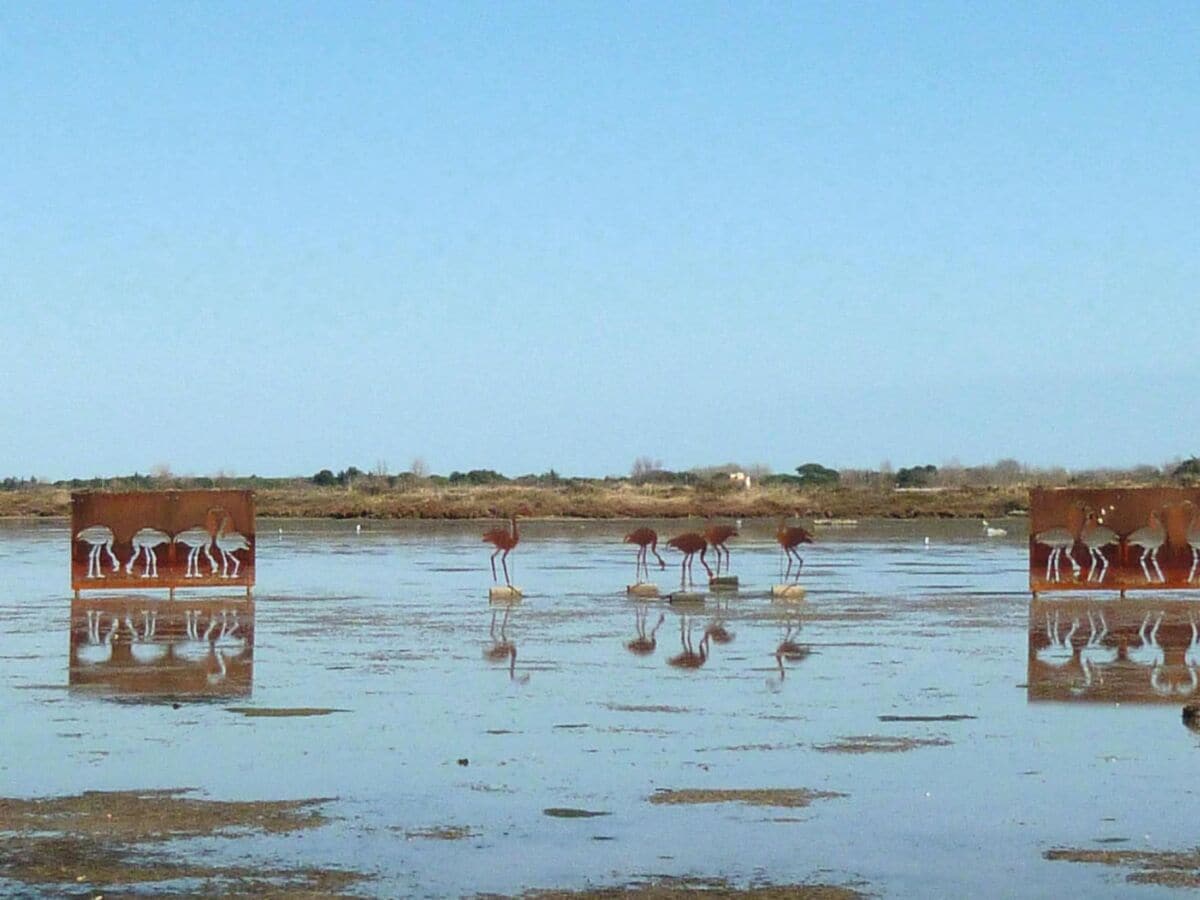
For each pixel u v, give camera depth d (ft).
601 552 208.44
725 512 361.30
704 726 64.54
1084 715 67.46
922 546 226.79
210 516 131.95
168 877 41.88
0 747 60.23
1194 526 130.00
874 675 80.23
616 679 78.74
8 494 428.97
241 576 132.36
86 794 51.85
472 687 75.92
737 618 111.65
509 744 60.54
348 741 61.31
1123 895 40.29
